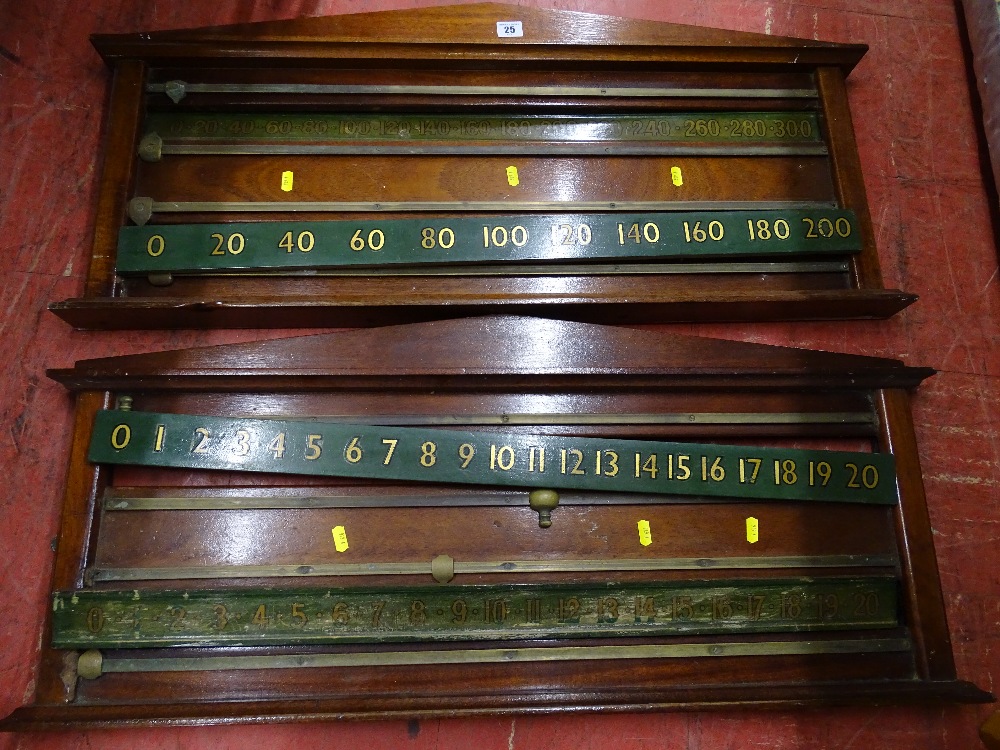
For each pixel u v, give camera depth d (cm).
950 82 242
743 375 199
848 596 190
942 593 195
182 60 219
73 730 174
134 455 186
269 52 219
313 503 188
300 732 179
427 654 182
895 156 233
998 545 202
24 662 179
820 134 232
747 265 215
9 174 210
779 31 240
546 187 219
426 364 196
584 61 226
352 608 182
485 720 183
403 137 221
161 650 179
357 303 197
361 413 194
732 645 187
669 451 194
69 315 196
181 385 191
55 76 220
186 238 204
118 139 211
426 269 208
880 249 223
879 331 216
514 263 209
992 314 220
